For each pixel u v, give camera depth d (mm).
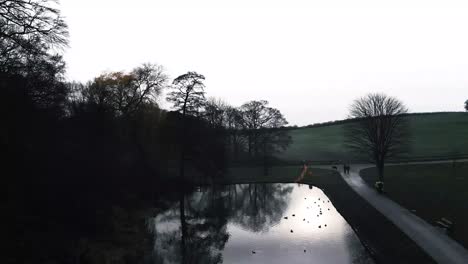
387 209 33500
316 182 63094
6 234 19750
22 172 23672
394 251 24062
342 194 47094
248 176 70812
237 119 85812
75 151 33031
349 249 28297
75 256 21594
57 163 28781
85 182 32344
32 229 21703
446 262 19641
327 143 106812
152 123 57250
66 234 23797
